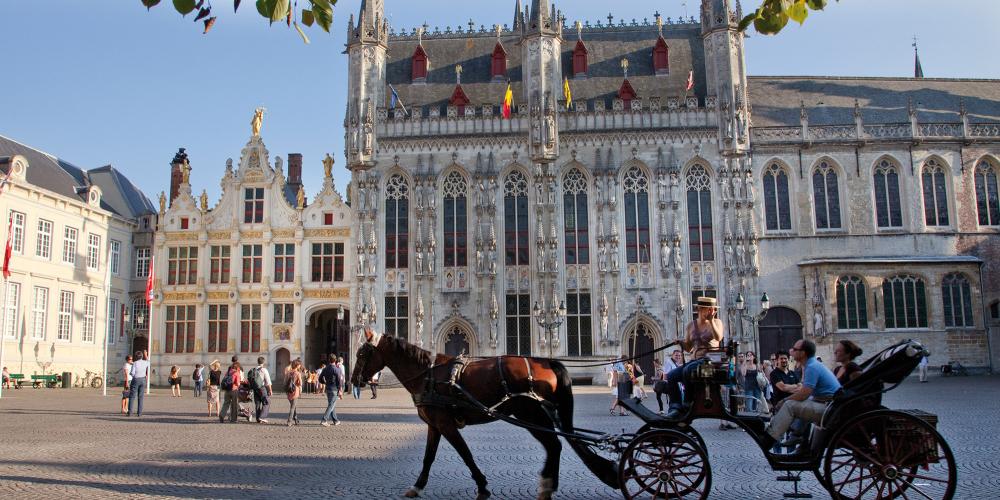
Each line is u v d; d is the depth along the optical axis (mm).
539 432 11797
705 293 48594
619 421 24250
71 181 56969
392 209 50625
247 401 26984
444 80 54406
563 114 50500
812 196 49531
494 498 12211
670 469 11141
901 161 49781
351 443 19844
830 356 46719
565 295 49062
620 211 49500
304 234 52875
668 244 48875
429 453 12344
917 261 47531
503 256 49531
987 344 47312
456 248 49812
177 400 38281
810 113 52438
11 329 47812
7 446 19000
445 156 50531
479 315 48719
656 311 48344
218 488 13016
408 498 12102
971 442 17734
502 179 50375
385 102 53062
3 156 48781
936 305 47375
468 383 12352
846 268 47625
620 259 48906
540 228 48938
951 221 49531
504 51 55094
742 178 49250
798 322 48281
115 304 58406
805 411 11234
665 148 49844
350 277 51406
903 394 33156
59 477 14117
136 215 63000
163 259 53688
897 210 49688
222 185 54156
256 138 54375
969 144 50000
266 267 52656
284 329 52125
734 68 50031
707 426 23969
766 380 25453
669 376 12102
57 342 51750
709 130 49688
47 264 51094
